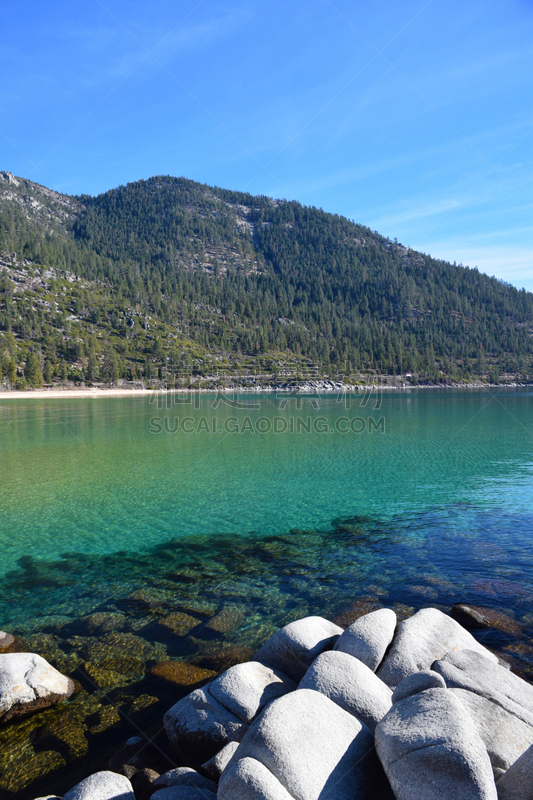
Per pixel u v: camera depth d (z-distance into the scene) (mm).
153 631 7711
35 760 4938
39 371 109250
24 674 5770
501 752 3742
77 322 155625
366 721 4219
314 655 5430
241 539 12523
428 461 23172
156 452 27312
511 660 6379
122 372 132750
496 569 9844
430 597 8617
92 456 25938
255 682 5031
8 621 8203
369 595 8836
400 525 13242
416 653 5297
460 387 165875
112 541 12539
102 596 9227
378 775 3594
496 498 15789
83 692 6059
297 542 12156
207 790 3996
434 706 3686
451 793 3012
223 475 20562
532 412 55375
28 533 13242
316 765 3488
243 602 8766
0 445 30391
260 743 3637
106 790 3982
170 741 4906
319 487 18047
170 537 12789
